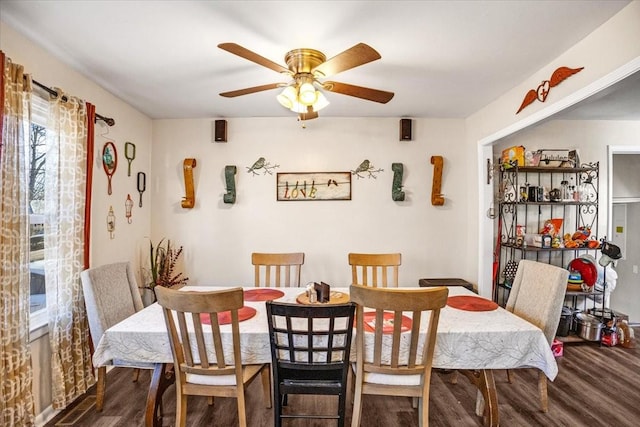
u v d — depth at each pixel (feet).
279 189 11.93
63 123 7.30
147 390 8.05
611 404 7.54
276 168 11.98
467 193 11.98
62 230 7.33
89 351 7.95
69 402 7.31
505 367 5.83
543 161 11.23
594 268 11.05
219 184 12.01
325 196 11.91
